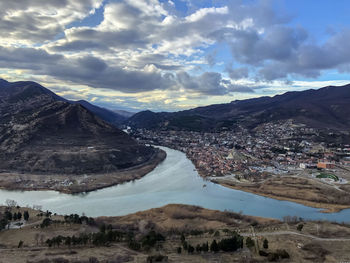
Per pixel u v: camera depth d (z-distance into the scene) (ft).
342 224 435.94
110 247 349.00
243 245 344.49
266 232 394.32
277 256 289.94
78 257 297.53
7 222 442.91
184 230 440.04
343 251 308.60
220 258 298.15
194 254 316.40
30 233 409.49
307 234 376.27
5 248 341.41
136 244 340.80
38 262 275.80
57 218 490.49
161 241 375.86
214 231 420.36
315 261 282.15
